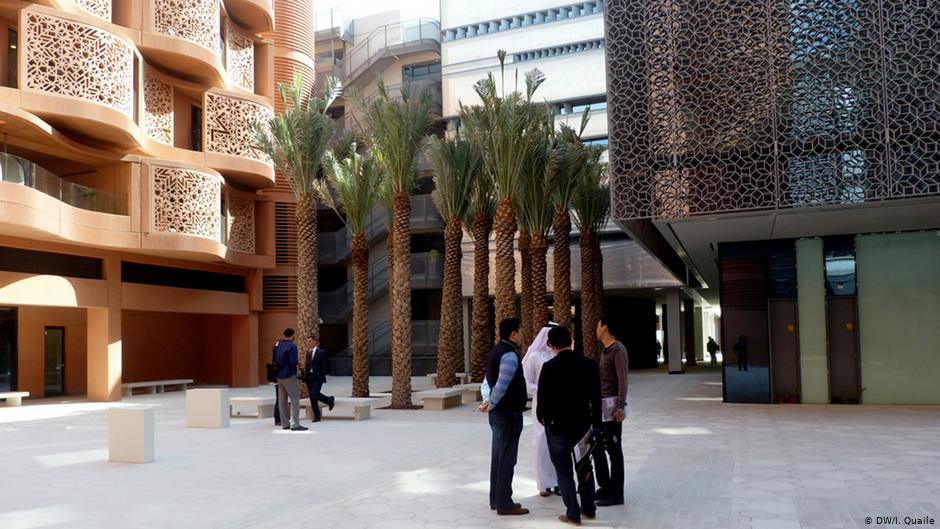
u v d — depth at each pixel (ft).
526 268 86.02
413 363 123.85
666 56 48.29
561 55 122.83
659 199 47.91
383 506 24.26
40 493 27.32
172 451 38.09
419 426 48.67
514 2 126.21
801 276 58.23
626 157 48.62
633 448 35.45
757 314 59.00
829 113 45.09
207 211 83.25
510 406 22.79
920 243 55.67
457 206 71.46
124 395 88.99
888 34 44.47
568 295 75.87
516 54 125.80
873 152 44.37
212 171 84.53
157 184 79.46
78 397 85.35
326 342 136.77
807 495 24.66
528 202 75.72
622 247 110.93
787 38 46.14
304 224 69.31
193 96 93.76
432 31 136.36
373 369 124.16
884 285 56.39
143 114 80.48
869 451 33.73
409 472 30.76
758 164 46.42
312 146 68.95
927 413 49.39
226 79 94.43
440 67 136.87
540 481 24.97
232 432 46.37
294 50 113.91
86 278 78.69
